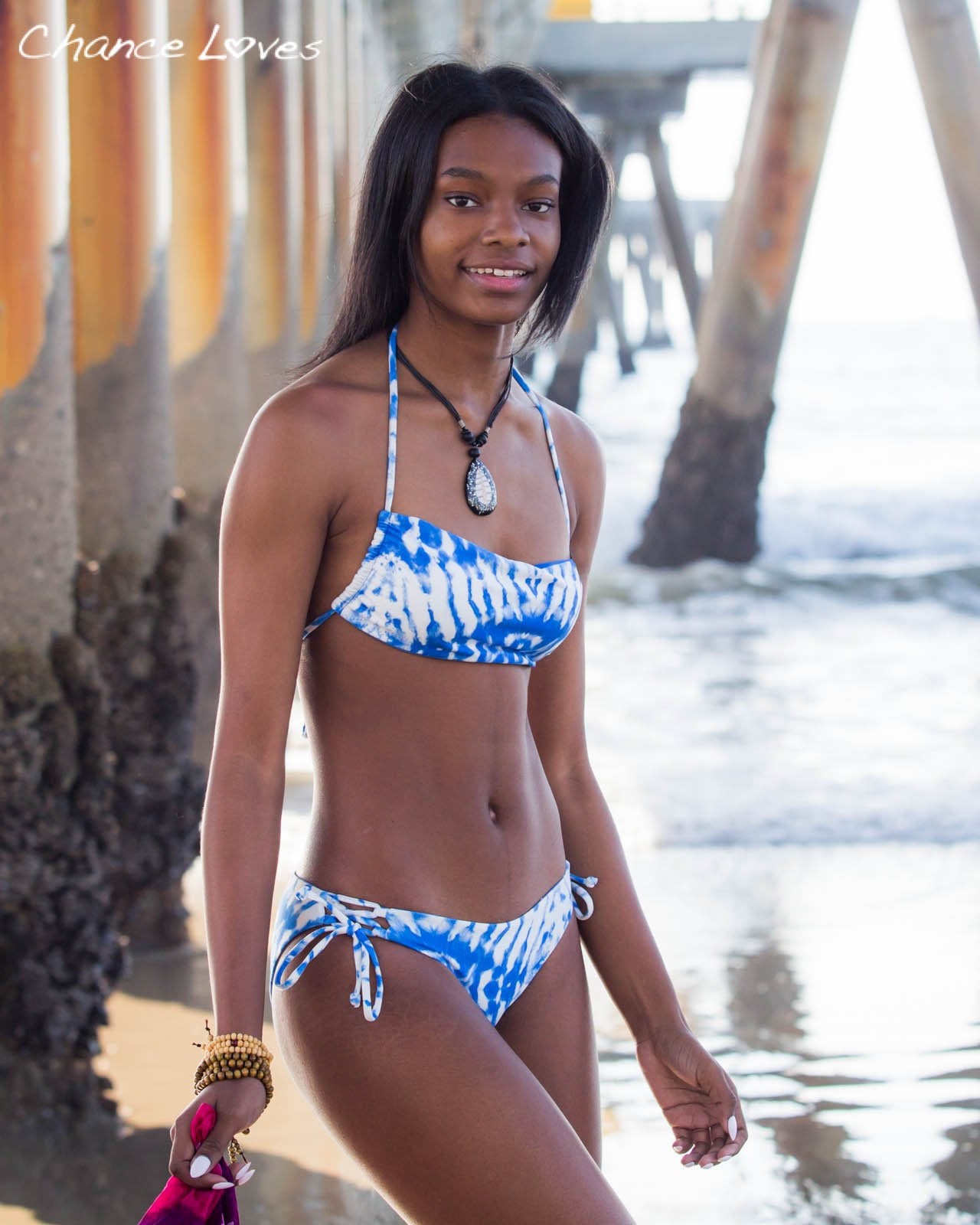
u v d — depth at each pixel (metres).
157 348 5.96
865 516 21.64
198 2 7.55
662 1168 4.25
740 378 17.92
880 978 5.70
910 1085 4.77
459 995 2.29
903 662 12.16
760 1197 4.08
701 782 8.52
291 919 2.37
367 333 2.49
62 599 4.71
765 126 17.23
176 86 7.58
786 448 35.22
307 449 2.30
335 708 2.40
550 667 2.68
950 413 45.25
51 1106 4.60
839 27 16.72
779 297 17.58
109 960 4.88
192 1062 5.03
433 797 2.39
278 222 10.20
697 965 5.83
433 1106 2.17
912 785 8.44
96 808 4.80
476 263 2.38
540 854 2.53
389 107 2.46
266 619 2.28
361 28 19.75
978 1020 5.28
